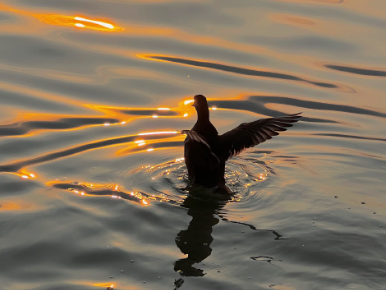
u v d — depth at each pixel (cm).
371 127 1373
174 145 1266
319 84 1571
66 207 989
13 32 1741
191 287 788
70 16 1875
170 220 962
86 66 1617
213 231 934
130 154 1212
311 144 1295
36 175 1109
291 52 1719
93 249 874
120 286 788
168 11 1933
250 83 1569
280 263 850
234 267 838
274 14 1934
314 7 1994
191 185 1091
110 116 1390
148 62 1652
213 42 1758
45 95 1470
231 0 2034
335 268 837
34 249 873
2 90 1477
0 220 944
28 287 783
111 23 1838
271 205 1029
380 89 1554
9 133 1284
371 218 978
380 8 1984
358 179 1135
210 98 1485
